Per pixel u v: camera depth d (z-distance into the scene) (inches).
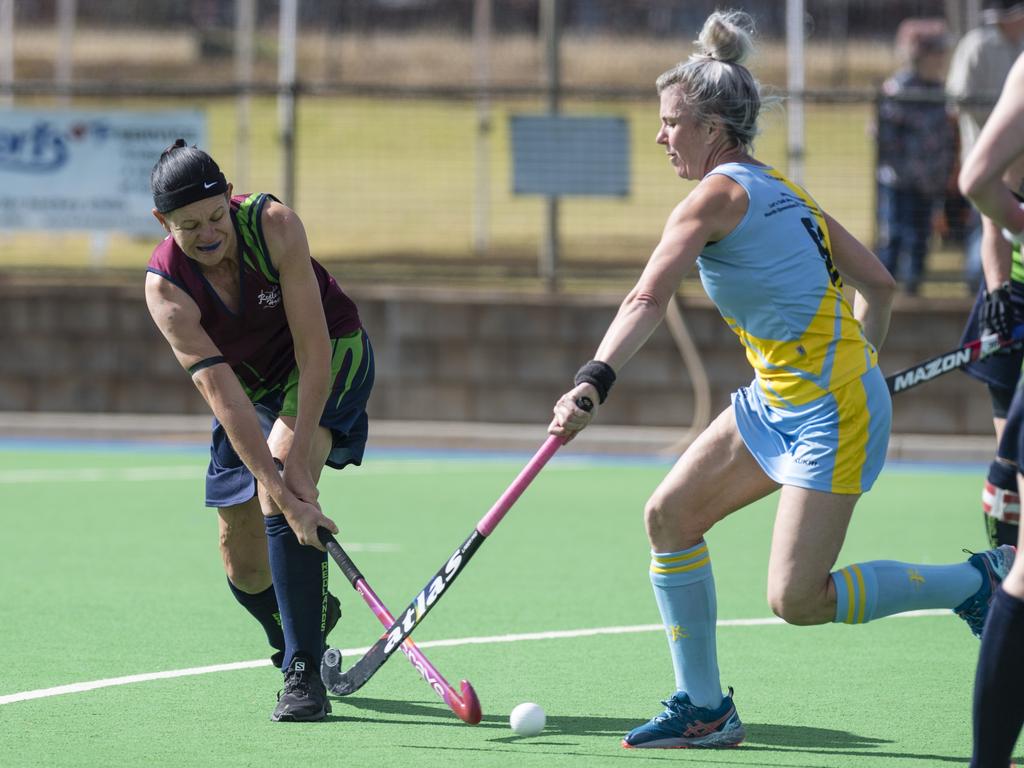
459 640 872.3
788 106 1972.2
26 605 960.9
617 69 3486.7
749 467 629.6
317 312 673.6
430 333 1907.0
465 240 2260.1
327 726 679.7
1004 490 848.9
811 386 608.1
